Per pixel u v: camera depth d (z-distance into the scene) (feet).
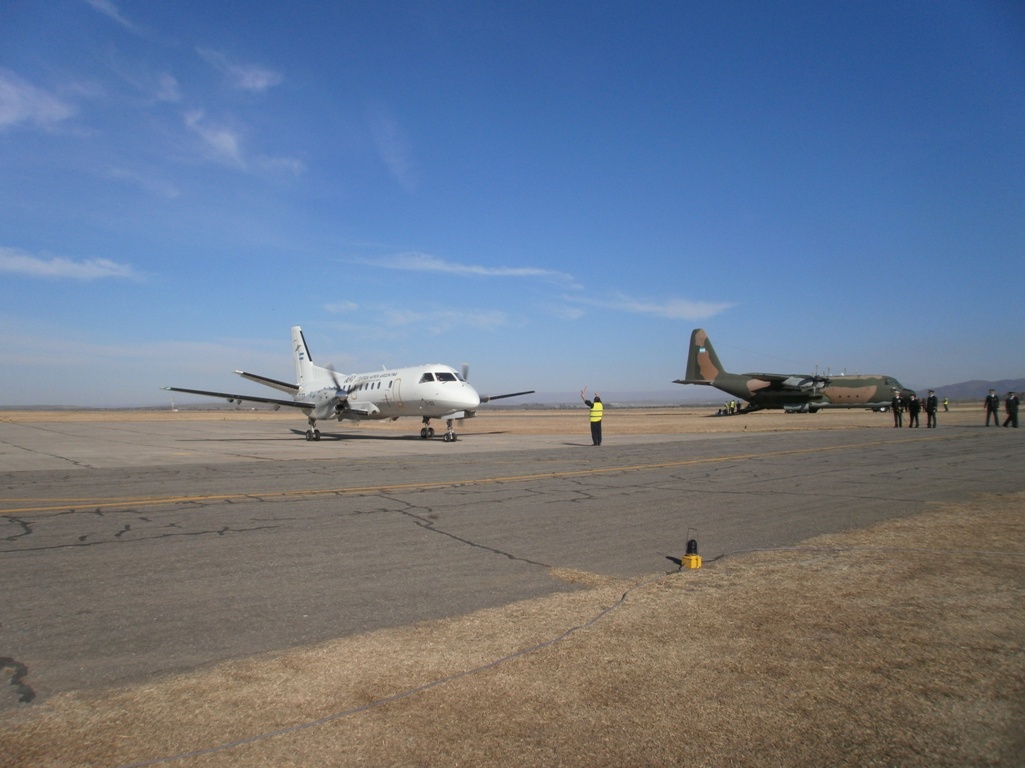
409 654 15.60
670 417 264.93
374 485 45.57
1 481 47.91
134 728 12.08
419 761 10.96
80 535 28.81
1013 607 18.83
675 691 13.56
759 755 11.13
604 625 17.53
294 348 129.29
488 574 22.98
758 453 71.10
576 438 109.19
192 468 57.82
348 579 22.27
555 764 10.87
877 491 42.45
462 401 95.96
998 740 11.60
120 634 16.94
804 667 14.70
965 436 97.30
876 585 21.13
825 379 207.62
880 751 11.25
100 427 178.70
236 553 25.76
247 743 11.57
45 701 13.19
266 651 15.83
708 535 29.40
